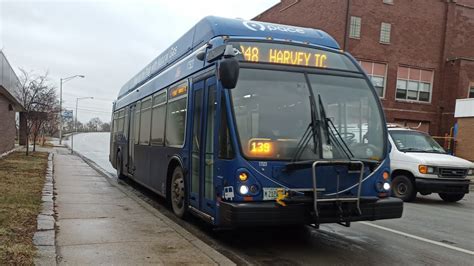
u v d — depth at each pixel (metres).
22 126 41.00
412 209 11.38
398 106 35.91
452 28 37.03
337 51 7.03
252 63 6.38
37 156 25.17
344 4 33.84
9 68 21.77
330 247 7.00
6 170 15.02
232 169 5.93
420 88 36.62
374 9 34.75
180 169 8.48
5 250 5.40
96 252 5.70
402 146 13.37
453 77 36.31
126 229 7.04
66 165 20.48
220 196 6.17
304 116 6.27
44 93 37.44
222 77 5.68
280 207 5.84
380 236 7.88
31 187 11.06
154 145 10.40
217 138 6.32
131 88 14.74
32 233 6.42
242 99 6.12
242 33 7.21
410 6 35.81
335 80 6.66
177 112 8.66
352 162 6.08
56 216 7.86
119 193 11.30
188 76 8.09
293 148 6.08
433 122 36.88
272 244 7.13
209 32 7.50
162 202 11.19
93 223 7.40
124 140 14.88
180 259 5.53
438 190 12.27
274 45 6.60
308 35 7.45
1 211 7.69
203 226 8.23
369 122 6.63
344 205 6.04
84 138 81.50
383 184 6.47
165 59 10.56
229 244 7.09
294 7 39.47
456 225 9.27
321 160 6.04
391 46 35.38
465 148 27.56
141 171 11.77
